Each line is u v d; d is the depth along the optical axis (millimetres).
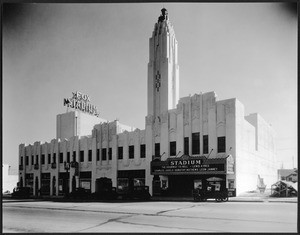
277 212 21922
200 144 40906
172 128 43594
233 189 37625
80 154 54156
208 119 40750
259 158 49531
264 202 30656
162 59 58562
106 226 17453
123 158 48031
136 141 46781
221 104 39938
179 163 40625
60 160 57094
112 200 38062
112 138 49594
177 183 42219
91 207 28047
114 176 48406
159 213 22281
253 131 47156
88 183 52344
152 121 45344
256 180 47031
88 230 16453
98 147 51562
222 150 39344
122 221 19000
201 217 19859
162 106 57469
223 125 39531
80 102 66125
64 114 63062
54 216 22125
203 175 40406
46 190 58656
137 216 20969
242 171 40438
